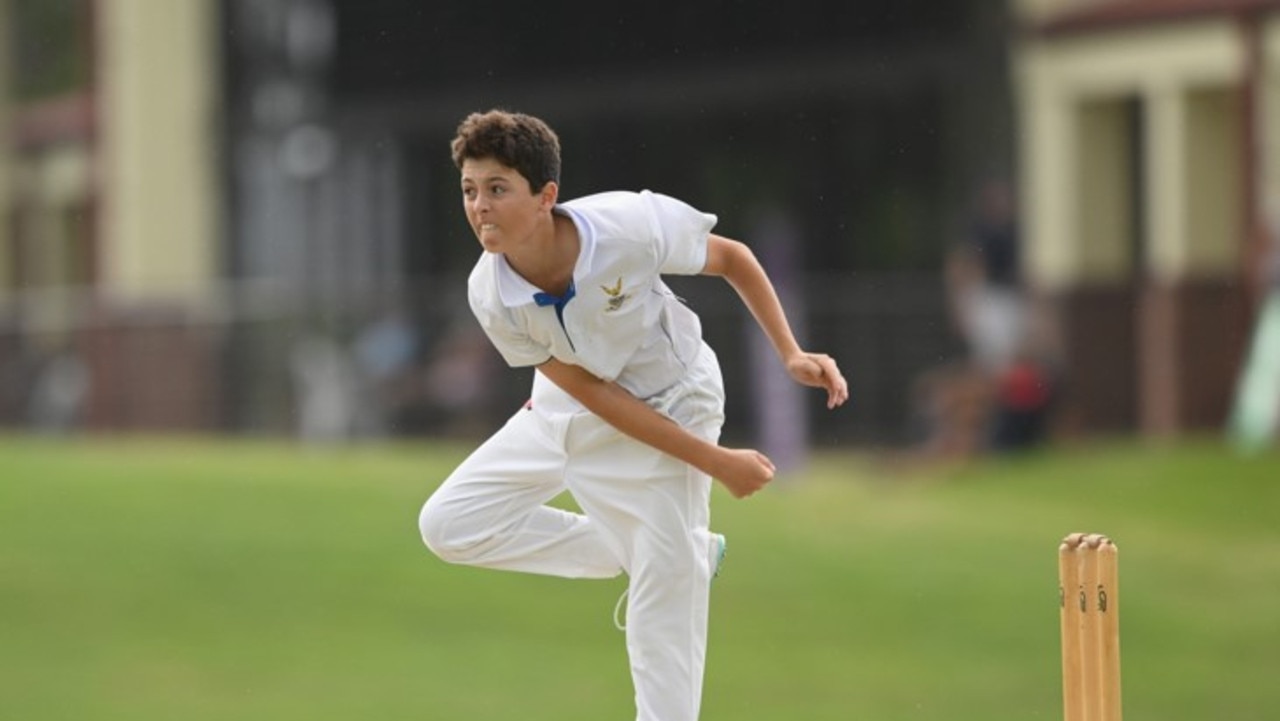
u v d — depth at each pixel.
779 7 88.56
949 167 85.50
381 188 100.25
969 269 73.88
